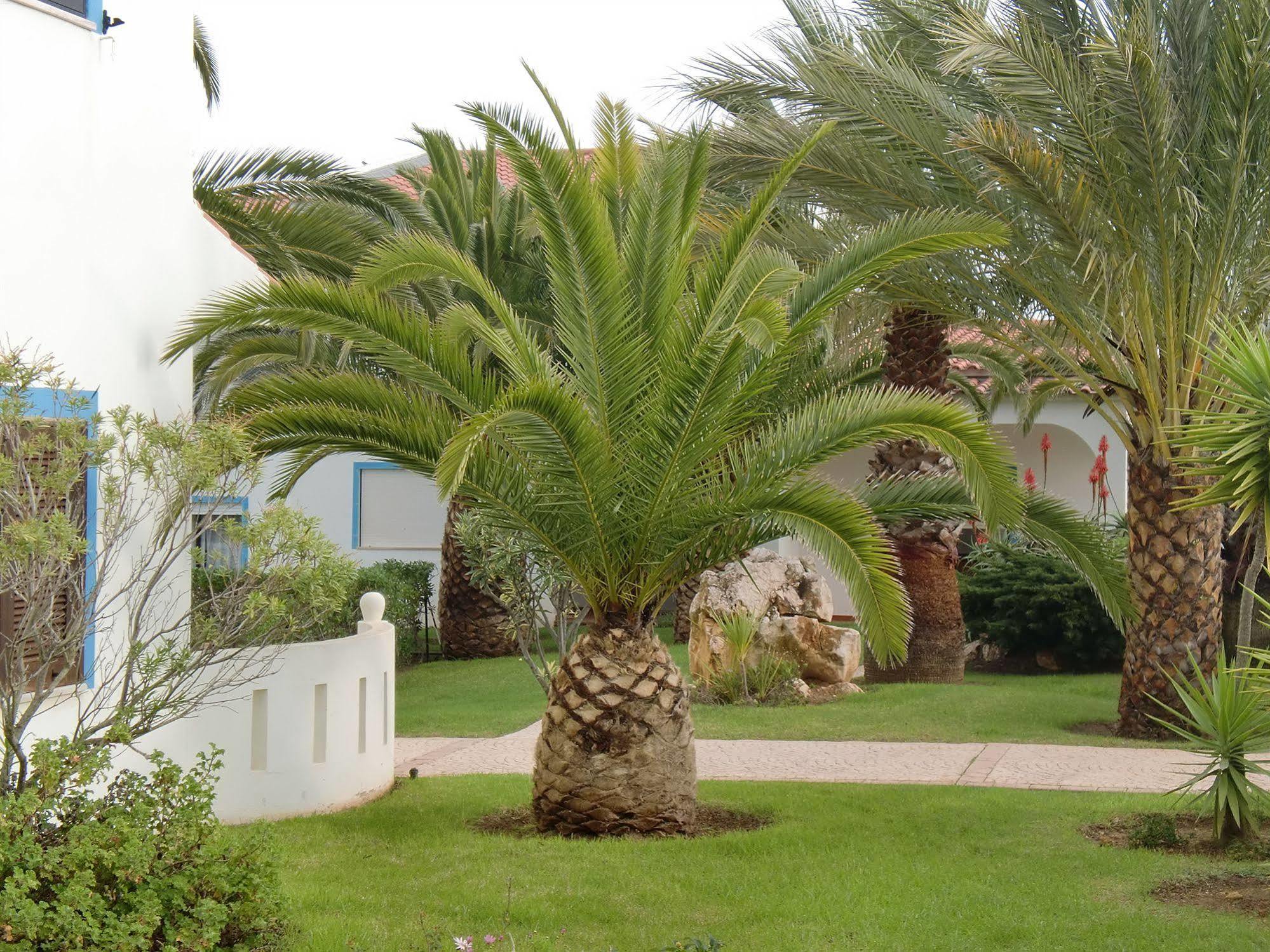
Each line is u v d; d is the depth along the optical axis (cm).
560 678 786
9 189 671
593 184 783
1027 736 1106
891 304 1205
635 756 767
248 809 797
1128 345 1073
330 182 1300
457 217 1459
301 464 836
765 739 1127
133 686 599
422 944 536
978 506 752
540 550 973
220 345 1318
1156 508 1088
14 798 477
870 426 733
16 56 677
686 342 744
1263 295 1091
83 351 723
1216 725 712
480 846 729
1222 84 961
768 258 773
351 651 861
